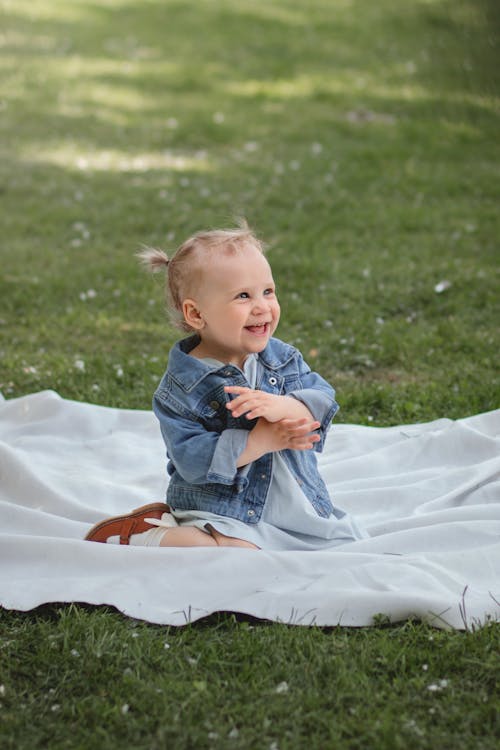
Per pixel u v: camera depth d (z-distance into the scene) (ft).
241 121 34.06
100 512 11.36
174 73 40.11
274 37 45.37
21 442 13.32
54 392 14.24
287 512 10.18
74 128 33.40
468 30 33.60
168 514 10.26
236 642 8.79
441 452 12.75
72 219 25.08
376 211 25.21
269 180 28.02
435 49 38.32
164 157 30.55
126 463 13.00
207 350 10.32
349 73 39.47
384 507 11.62
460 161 29.43
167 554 9.78
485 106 32.86
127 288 20.40
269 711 7.95
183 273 10.03
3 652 8.77
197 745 7.64
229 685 8.30
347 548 10.20
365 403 15.03
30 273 21.30
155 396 10.19
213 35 46.06
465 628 8.89
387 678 8.36
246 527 10.07
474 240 22.97
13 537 10.19
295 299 19.60
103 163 29.96
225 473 9.50
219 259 9.83
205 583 9.53
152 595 9.44
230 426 9.95
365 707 7.98
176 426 9.82
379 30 45.21
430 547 10.32
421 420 14.35
